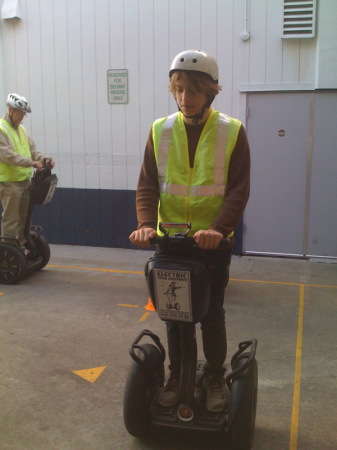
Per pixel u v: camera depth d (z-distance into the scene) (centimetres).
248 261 608
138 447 254
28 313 434
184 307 221
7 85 689
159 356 260
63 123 675
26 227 530
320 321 423
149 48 628
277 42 584
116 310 443
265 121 603
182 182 235
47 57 667
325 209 605
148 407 246
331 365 343
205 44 606
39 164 496
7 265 510
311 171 602
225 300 473
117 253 656
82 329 401
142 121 647
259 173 614
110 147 664
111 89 649
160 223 220
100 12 637
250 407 231
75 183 683
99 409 287
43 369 333
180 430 250
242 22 590
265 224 622
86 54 652
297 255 621
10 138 504
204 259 233
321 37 568
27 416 280
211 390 250
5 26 675
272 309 450
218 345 248
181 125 236
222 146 229
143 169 247
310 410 287
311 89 583
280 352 363
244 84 600
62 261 612
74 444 256
